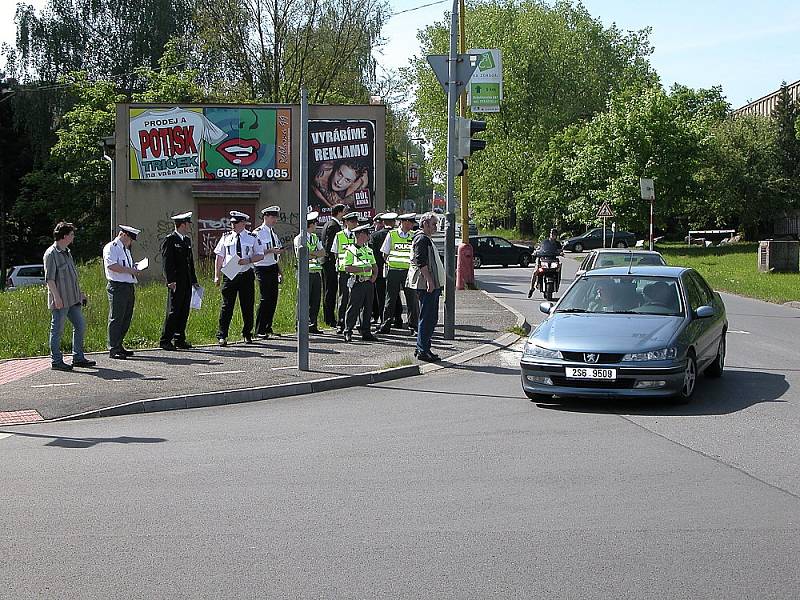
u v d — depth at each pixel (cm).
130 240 1489
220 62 5056
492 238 4931
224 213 3331
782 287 3016
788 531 614
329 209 3350
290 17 4900
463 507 678
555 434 940
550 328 1132
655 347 1061
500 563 556
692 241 6269
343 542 600
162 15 5797
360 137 3359
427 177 7175
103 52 5800
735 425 975
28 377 1311
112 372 1348
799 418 1012
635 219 5516
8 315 1873
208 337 1733
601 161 5634
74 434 984
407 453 862
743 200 6212
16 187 5706
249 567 555
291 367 1390
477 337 1756
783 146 6381
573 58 6831
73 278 1374
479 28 6662
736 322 2108
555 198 6444
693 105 6925
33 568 557
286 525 639
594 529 622
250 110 3312
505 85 6569
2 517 664
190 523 646
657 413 1050
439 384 1302
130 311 1491
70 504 697
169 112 3300
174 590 519
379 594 509
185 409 1146
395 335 1786
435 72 1719
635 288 1218
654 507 672
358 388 1284
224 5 4809
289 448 894
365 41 5019
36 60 5706
